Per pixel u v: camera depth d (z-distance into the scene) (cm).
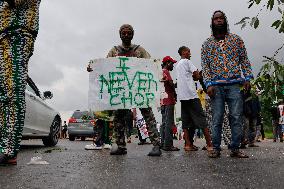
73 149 800
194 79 669
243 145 812
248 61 514
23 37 398
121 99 572
